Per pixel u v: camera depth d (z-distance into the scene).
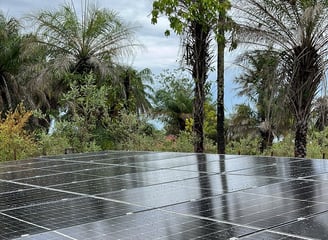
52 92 16.33
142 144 13.77
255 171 4.99
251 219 2.73
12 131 11.95
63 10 15.60
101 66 14.92
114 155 7.81
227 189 3.83
